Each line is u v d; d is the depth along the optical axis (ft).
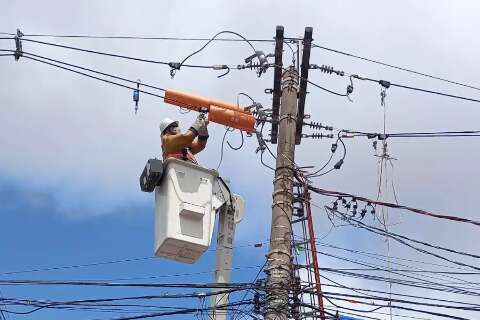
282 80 46.37
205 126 38.34
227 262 38.45
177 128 38.83
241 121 42.11
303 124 47.32
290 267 40.22
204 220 36.32
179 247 35.94
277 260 40.09
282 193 42.50
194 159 38.06
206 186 36.96
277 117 46.50
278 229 41.27
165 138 38.19
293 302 38.93
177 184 36.37
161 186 36.99
